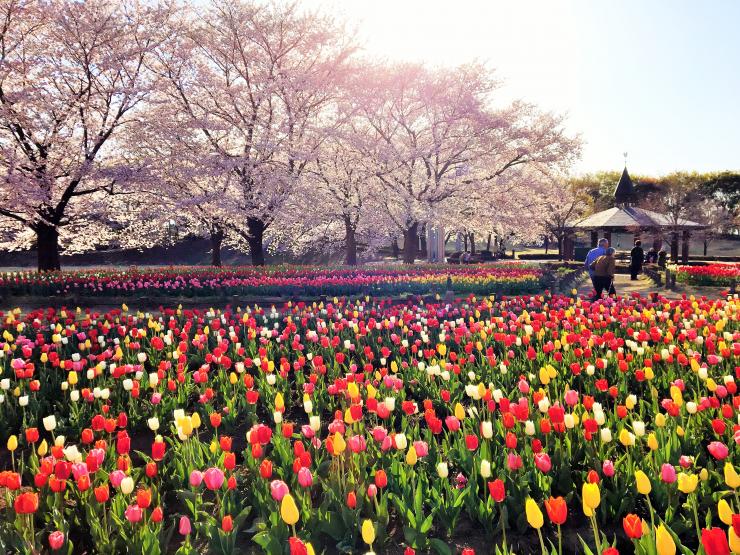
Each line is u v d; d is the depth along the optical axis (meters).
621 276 28.14
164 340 8.49
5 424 5.79
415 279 16.98
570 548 3.77
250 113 26.44
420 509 3.58
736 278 20.98
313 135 27.64
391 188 29.91
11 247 31.53
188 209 26.66
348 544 3.68
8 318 10.02
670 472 3.42
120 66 22.89
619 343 7.01
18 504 3.20
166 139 24.27
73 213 26.56
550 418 4.29
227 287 16.14
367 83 27.92
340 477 4.07
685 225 41.84
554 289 16.94
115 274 19.94
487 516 3.78
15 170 21.25
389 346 8.65
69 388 6.77
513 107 31.42
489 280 17.02
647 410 5.77
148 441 5.91
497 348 8.46
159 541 3.46
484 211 31.81
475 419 5.05
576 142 29.86
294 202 26.36
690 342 7.70
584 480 4.12
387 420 6.00
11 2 22.03
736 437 3.91
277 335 8.89
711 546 2.31
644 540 2.99
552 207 46.25
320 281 16.14
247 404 6.24
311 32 26.62
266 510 3.87
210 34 25.62
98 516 3.79
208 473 3.56
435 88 28.69
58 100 22.42
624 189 45.19
